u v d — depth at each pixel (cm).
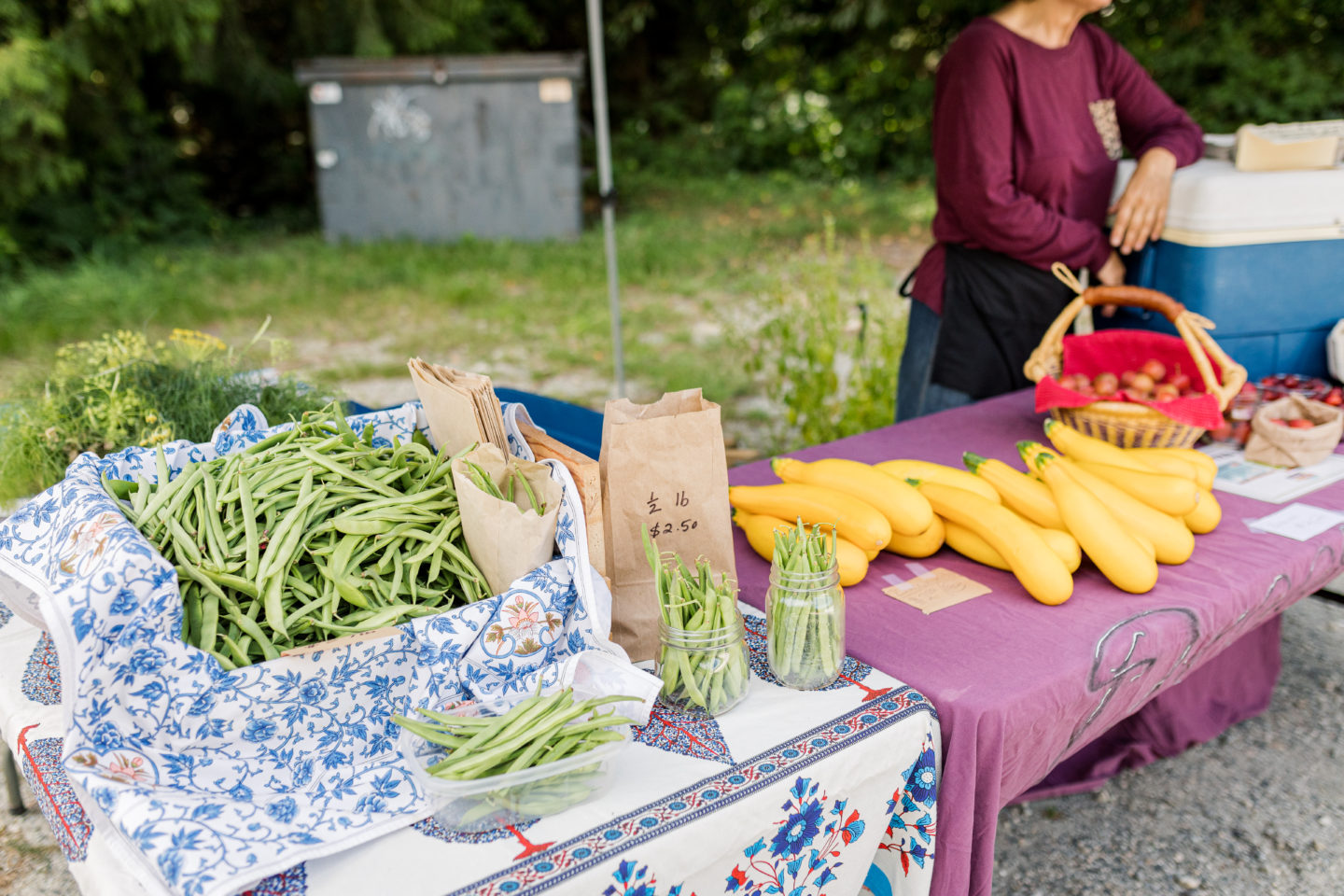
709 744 116
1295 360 256
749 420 486
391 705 118
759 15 1533
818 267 464
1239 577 157
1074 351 229
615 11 1548
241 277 907
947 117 262
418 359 147
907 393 305
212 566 119
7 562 127
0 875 205
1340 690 262
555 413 253
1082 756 229
